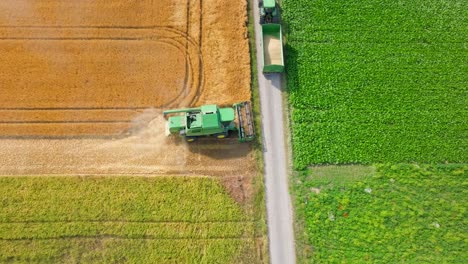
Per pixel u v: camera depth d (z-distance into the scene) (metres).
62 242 17.06
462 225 17.91
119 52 20.11
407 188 18.42
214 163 18.53
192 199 17.86
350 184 18.38
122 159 18.42
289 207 17.94
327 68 20.19
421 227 17.80
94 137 18.70
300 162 18.53
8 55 19.73
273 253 17.23
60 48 20.00
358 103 19.67
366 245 17.42
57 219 17.33
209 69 20.00
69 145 18.52
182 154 18.64
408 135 19.19
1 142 18.39
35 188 17.72
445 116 19.59
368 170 18.72
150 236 17.30
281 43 19.89
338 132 19.14
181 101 19.42
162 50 20.25
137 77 19.69
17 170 18.02
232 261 17.08
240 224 17.59
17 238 17.03
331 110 19.50
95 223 17.34
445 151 19.00
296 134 18.95
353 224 17.75
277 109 19.45
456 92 20.05
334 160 18.70
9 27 20.23
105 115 19.03
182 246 17.20
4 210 17.34
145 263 16.92
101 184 17.91
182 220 17.56
